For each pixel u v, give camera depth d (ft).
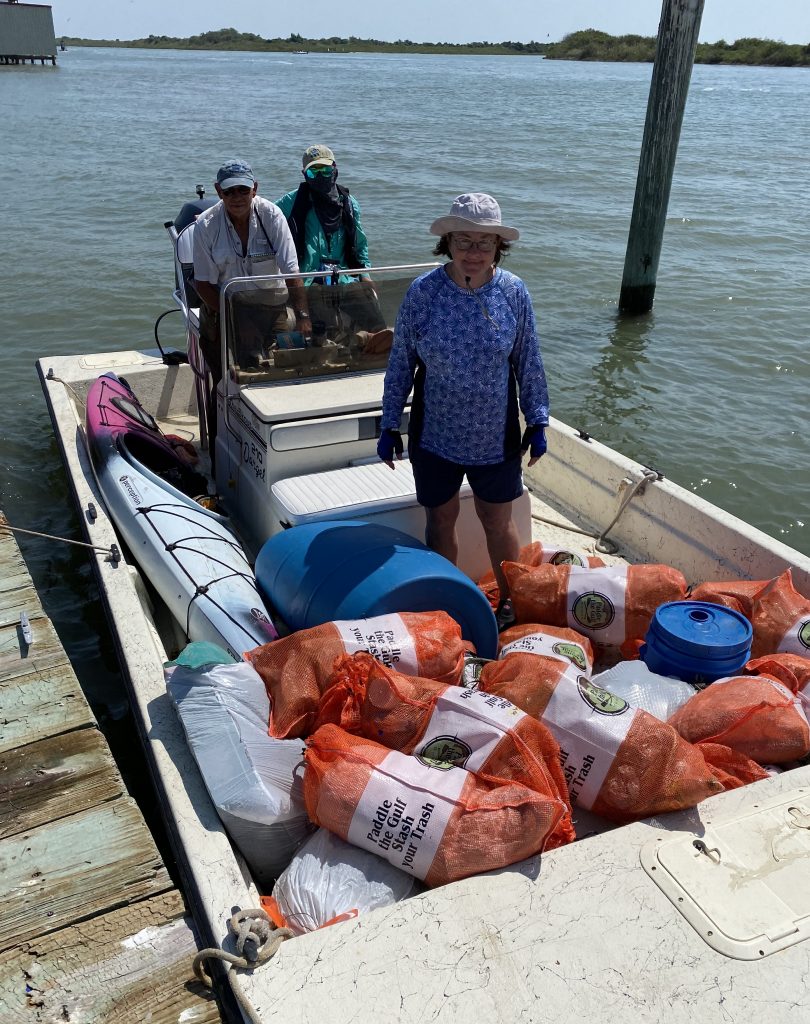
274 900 8.44
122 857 9.15
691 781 8.66
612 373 31.09
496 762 8.59
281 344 14.74
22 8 284.00
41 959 8.06
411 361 11.62
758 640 11.80
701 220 54.29
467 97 174.70
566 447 17.43
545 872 8.05
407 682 9.34
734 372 31.22
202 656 9.89
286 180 66.80
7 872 8.97
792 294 39.73
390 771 8.41
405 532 13.19
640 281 37.01
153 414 22.47
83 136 93.35
